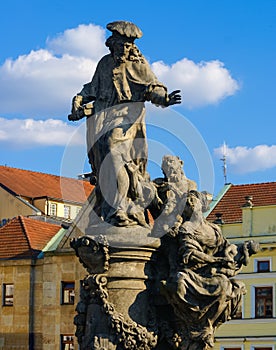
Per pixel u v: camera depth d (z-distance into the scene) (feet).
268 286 114.62
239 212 119.75
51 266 116.67
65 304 115.14
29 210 147.95
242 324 115.34
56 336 114.93
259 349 114.11
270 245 114.62
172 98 32.27
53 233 126.41
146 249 31.89
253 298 115.24
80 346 32.40
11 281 119.14
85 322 32.27
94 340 31.24
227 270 31.76
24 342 116.47
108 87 33.37
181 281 31.09
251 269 115.75
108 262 31.73
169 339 31.91
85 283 31.86
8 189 150.92
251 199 118.01
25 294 117.70
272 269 114.62
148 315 31.91
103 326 31.55
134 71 33.32
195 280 31.32
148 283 32.17
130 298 31.71
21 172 158.20
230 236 117.19
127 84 33.19
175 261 32.07
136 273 31.89
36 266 118.32
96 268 31.89
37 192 152.97
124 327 31.32
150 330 31.65
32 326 116.78
